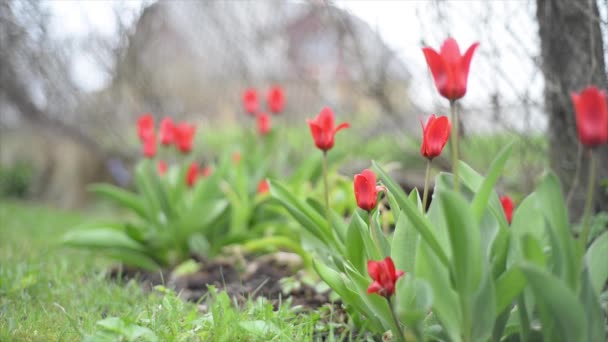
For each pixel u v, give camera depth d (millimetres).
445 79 823
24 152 4395
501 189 1577
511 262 865
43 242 1985
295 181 1732
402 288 843
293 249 1445
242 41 2592
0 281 1297
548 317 781
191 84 3039
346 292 943
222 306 1048
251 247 1526
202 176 1988
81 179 4078
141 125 1672
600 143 724
